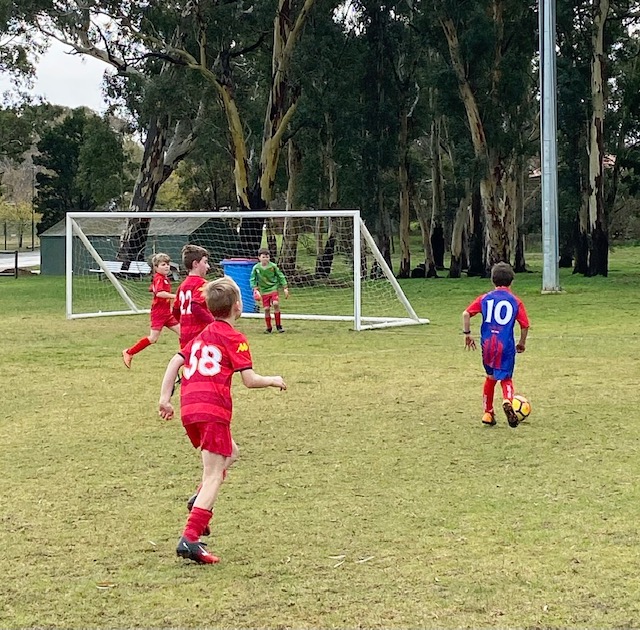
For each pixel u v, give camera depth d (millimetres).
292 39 33906
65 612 4551
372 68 40156
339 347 15594
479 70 35344
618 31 38656
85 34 34844
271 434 8680
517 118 37406
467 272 45062
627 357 13742
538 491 6586
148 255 42594
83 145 56531
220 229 42750
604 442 8156
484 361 8938
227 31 34062
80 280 37312
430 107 42938
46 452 8008
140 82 36188
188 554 5141
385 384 11594
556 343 15516
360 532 5711
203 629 4328
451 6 34156
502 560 5160
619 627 4266
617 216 64375
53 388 11578
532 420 9227
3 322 20734
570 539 5500
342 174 41781
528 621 4344
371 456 7750
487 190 37031
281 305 26531
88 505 6379
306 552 5363
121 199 67875
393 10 39344
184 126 40375
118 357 14602
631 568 5004
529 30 36125
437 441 8305
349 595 4699
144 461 7660
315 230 36250
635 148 40094
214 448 5293
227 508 6258
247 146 48750
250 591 4781
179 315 9812
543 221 26969
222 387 5371
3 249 81438
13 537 5688
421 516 6023
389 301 27219
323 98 36812
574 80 37656
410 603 4578
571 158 40531
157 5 33188
